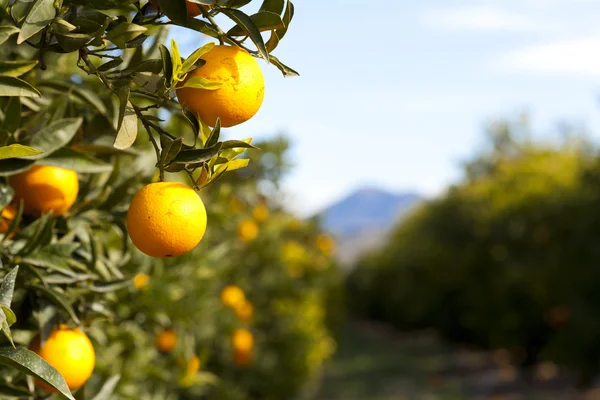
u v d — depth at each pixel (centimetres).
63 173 146
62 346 137
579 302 848
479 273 1195
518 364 1126
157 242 108
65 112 167
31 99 169
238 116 113
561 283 891
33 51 169
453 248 1356
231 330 464
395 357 1462
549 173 1077
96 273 163
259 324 654
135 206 110
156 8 117
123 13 148
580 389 924
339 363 1378
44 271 150
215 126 110
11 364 108
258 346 615
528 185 1074
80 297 158
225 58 112
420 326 1750
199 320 404
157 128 115
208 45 107
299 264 783
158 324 282
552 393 1002
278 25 118
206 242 370
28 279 144
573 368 868
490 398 1019
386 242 2339
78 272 157
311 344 726
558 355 887
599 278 827
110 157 172
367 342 1752
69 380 137
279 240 700
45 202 145
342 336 1712
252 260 627
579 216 880
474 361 1352
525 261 1004
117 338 245
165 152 110
